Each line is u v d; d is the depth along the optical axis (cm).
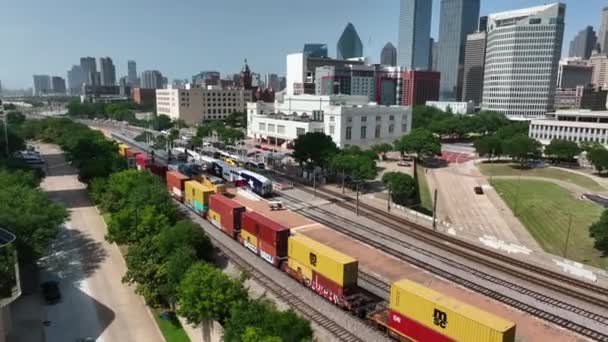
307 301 3700
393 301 2977
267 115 16262
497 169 11081
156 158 11156
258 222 4641
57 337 3306
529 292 3959
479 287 4053
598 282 4181
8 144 9969
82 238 5441
